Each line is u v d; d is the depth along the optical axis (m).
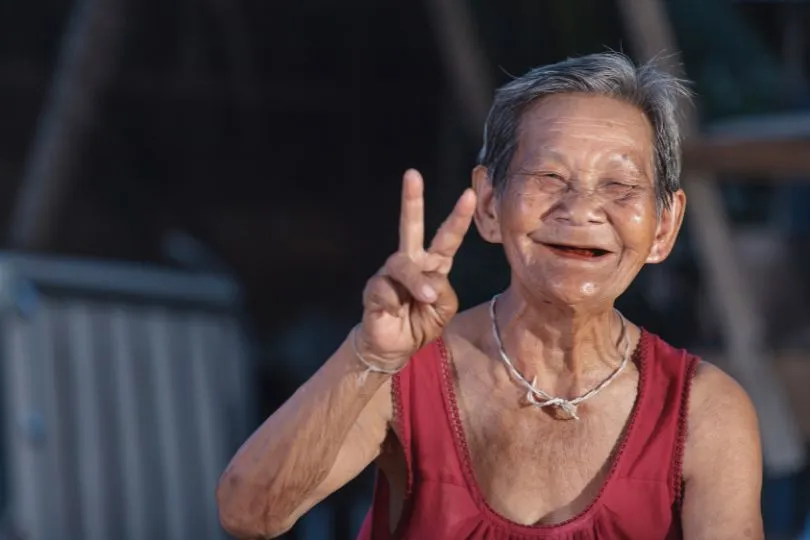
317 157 13.47
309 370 12.47
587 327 2.37
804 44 7.84
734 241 8.28
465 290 9.55
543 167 2.25
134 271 7.71
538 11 8.02
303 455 2.17
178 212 13.16
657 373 2.40
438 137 13.39
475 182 2.41
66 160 9.09
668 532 2.31
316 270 13.57
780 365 7.86
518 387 2.40
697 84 7.31
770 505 7.73
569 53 7.96
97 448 7.16
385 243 13.63
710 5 7.35
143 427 7.50
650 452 2.33
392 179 13.59
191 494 7.75
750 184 8.89
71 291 7.21
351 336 2.16
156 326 7.77
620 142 2.25
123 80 12.55
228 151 13.27
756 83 7.42
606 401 2.39
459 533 2.31
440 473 2.34
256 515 2.22
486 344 2.45
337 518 9.09
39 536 6.68
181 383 7.88
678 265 8.65
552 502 2.35
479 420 2.40
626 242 2.24
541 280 2.25
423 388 2.38
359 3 12.51
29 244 9.10
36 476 6.73
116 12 8.89
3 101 12.35
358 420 2.36
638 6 6.84
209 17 12.56
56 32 12.38
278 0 12.36
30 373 6.86
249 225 13.43
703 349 7.84
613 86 2.29
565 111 2.28
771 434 7.47
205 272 9.16
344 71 13.04
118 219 12.87
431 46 12.76
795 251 8.81
